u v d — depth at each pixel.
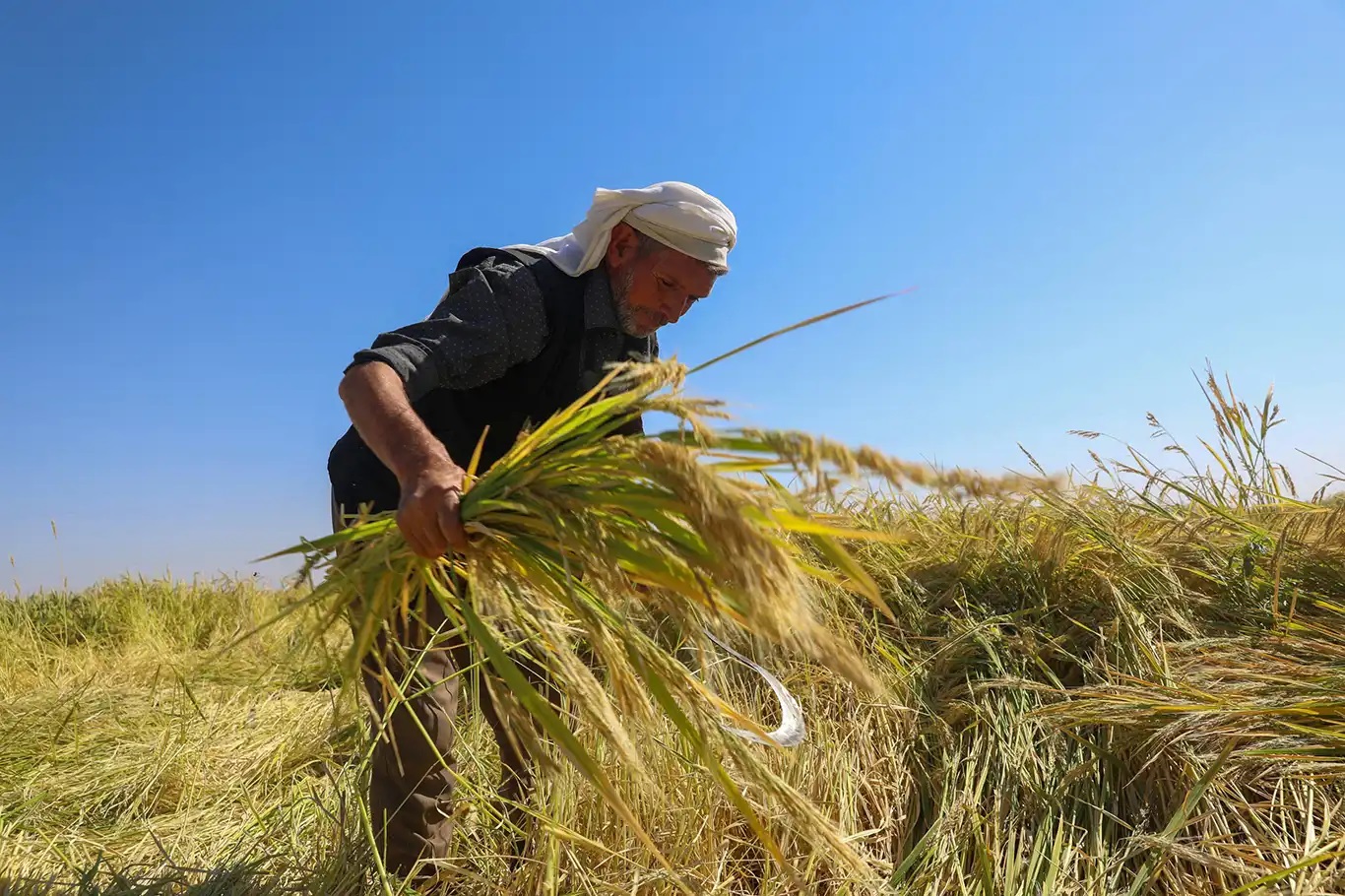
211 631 5.85
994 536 3.21
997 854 1.98
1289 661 2.36
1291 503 3.36
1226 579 2.87
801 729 2.22
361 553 1.47
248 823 2.57
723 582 1.19
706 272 2.23
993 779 2.24
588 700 1.28
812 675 2.77
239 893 1.94
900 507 3.98
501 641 1.57
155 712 3.82
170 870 2.12
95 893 1.91
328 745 2.44
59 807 2.88
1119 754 2.15
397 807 1.98
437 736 1.99
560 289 2.13
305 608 1.52
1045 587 2.96
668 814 2.08
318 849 2.10
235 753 3.25
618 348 2.28
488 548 1.41
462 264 2.20
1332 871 1.68
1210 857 1.79
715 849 2.03
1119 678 2.44
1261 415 3.58
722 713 1.49
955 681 2.65
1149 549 3.00
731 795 1.36
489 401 2.18
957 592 3.12
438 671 2.02
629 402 1.21
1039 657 2.67
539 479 1.31
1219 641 2.50
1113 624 2.63
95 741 3.48
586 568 1.27
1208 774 1.91
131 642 5.55
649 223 2.14
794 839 2.06
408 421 1.51
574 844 2.01
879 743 2.46
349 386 1.64
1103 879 1.87
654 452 1.11
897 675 2.71
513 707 1.38
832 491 0.93
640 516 1.22
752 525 1.02
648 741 2.02
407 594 1.55
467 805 2.26
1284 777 1.94
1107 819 2.06
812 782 2.21
